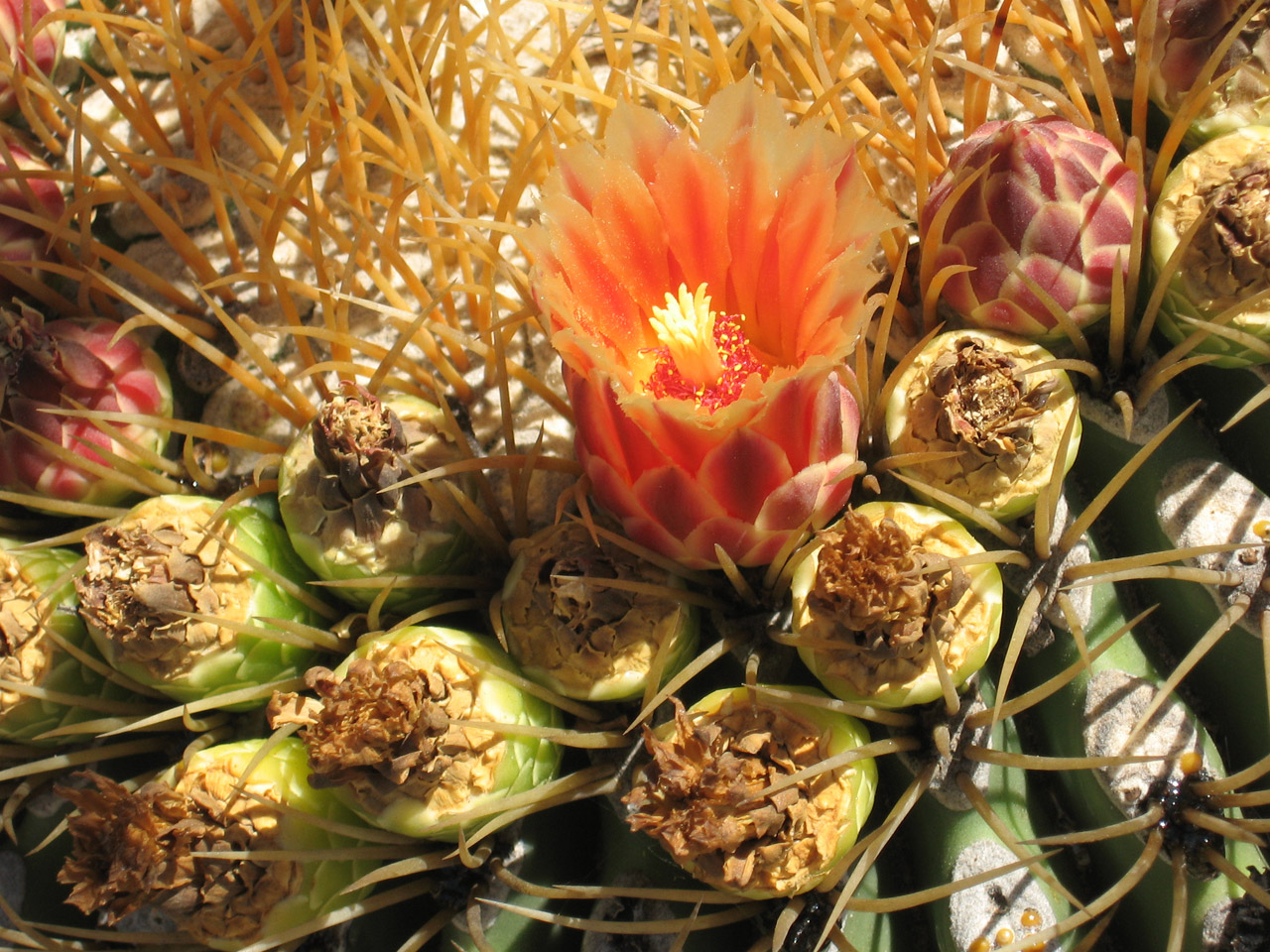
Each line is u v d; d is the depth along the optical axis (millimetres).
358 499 222
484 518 225
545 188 214
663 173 214
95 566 220
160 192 275
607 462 209
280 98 254
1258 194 216
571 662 216
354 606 235
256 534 232
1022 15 233
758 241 216
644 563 220
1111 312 219
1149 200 233
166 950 239
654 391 228
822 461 210
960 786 220
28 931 227
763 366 227
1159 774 218
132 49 286
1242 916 217
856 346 220
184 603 221
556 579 214
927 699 210
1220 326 214
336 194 265
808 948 219
